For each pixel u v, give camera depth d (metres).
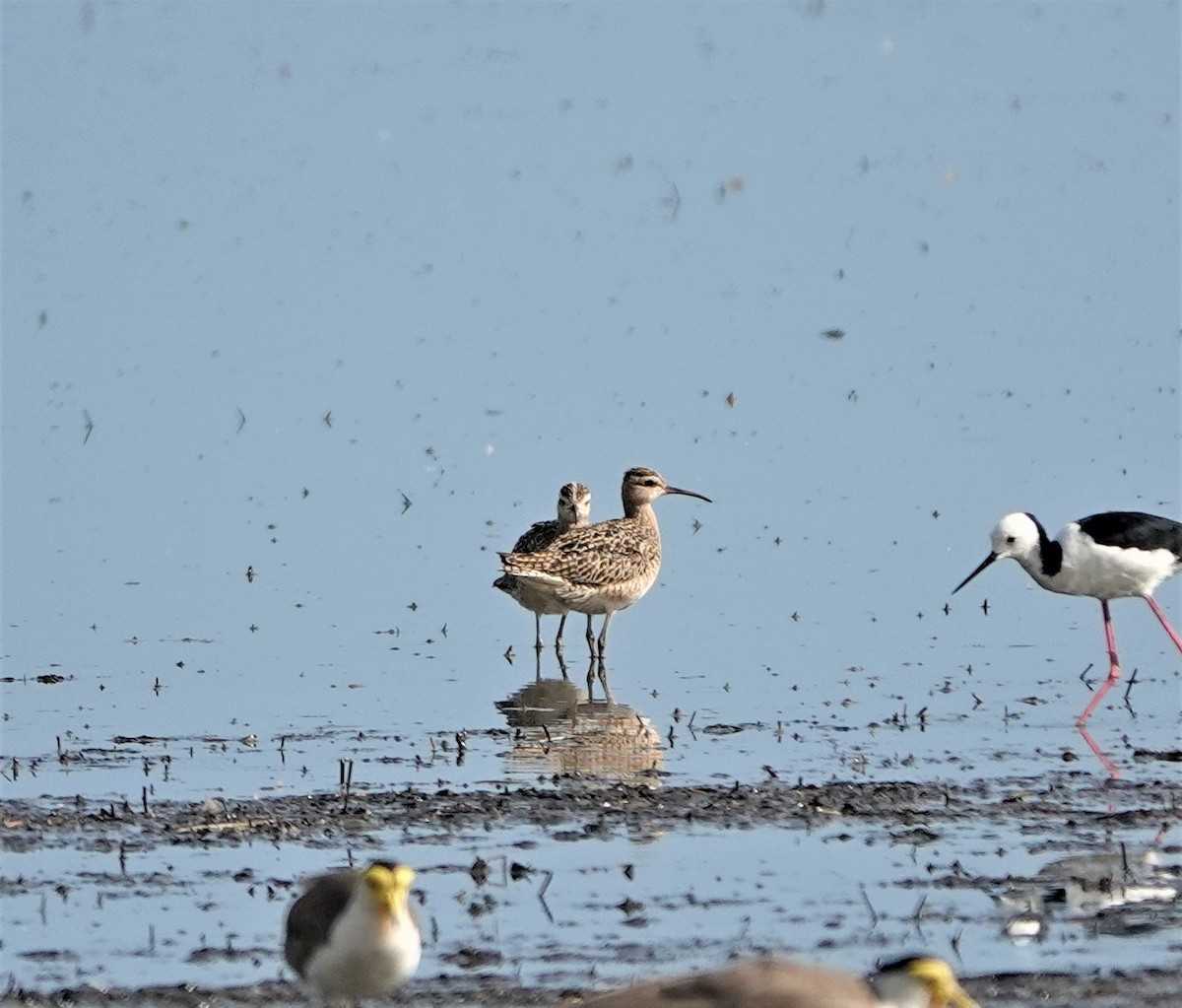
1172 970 12.84
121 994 12.48
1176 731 19.38
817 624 24.20
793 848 15.46
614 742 19.06
